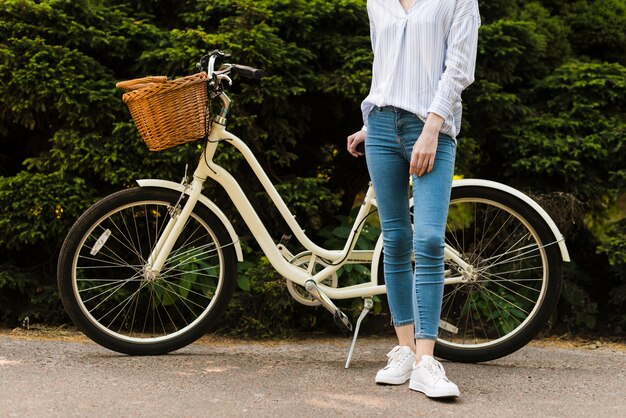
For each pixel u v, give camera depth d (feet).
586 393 9.89
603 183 14.37
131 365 10.61
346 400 9.25
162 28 14.62
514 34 14.44
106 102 13.14
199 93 10.28
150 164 13.15
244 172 13.92
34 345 11.75
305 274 11.14
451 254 11.55
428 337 9.53
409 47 9.32
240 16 13.57
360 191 16.58
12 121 13.76
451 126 9.24
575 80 14.67
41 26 13.10
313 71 14.01
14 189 12.92
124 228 13.93
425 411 8.89
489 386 10.11
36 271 13.83
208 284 13.37
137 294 13.47
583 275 14.38
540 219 11.32
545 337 13.70
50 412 8.44
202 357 11.33
